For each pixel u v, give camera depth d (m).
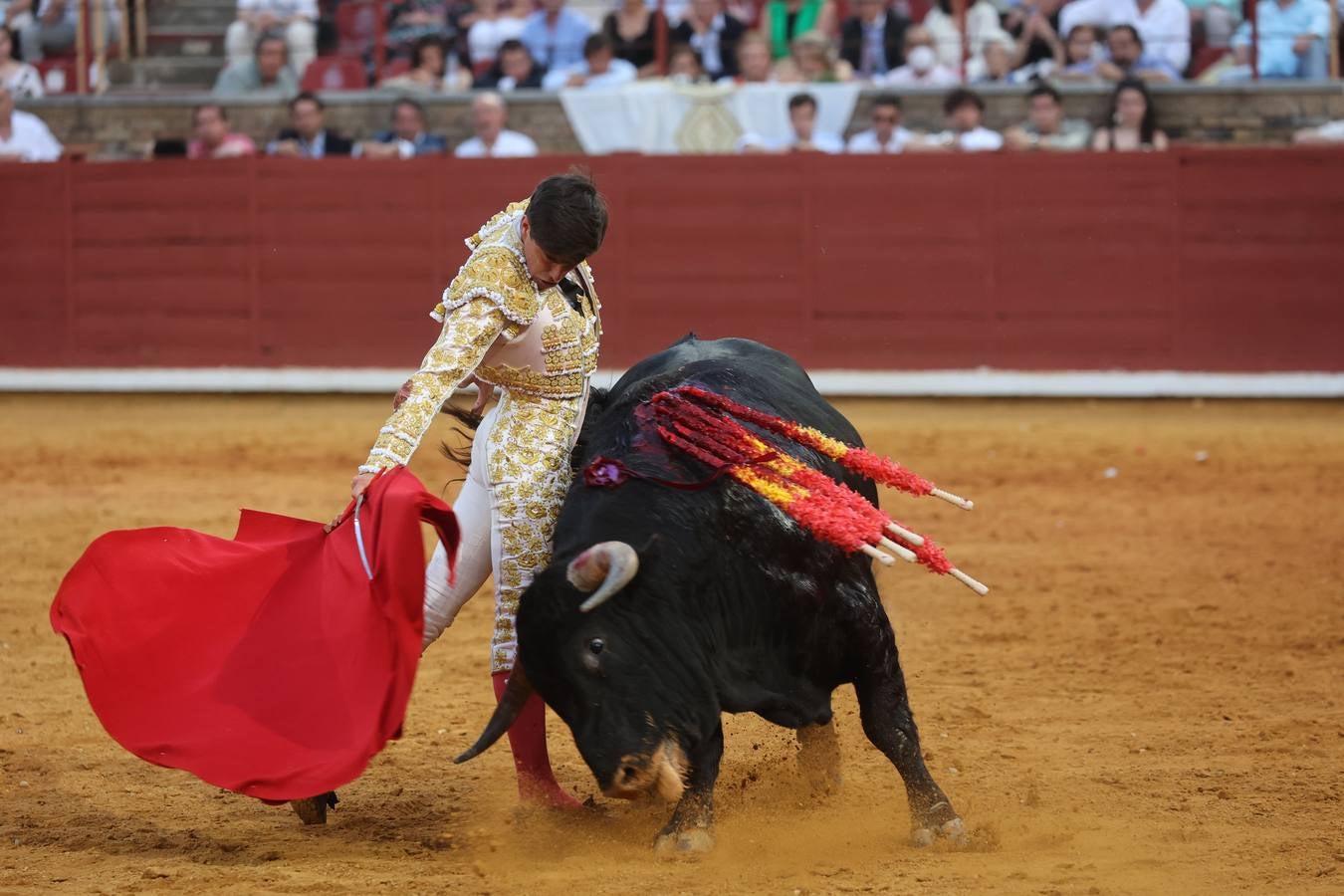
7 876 8.07
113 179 31.98
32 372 32.31
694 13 32.16
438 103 32.22
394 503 8.30
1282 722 11.01
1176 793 9.40
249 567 8.84
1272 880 7.76
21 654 13.42
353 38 34.00
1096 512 20.22
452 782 9.95
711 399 8.38
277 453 25.47
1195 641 13.59
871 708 8.30
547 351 8.62
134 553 8.86
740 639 7.87
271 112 33.00
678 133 31.27
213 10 35.75
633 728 7.43
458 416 9.28
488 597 15.98
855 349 30.75
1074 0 32.00
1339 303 29.88
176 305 31.97
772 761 10.26
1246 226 29.97
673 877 7.88
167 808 9.41
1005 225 30.30
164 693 8.60
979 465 24.02
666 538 7.66
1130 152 29.97
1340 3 31.83
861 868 8.00
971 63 31.72
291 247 31.61
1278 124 30.92
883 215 30.53
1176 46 31.59
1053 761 10.20
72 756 10.52
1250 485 22.06
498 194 30.98
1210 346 30.17
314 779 8.16
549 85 32.25
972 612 14.90
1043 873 7.88
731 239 30.80
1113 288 30.22
